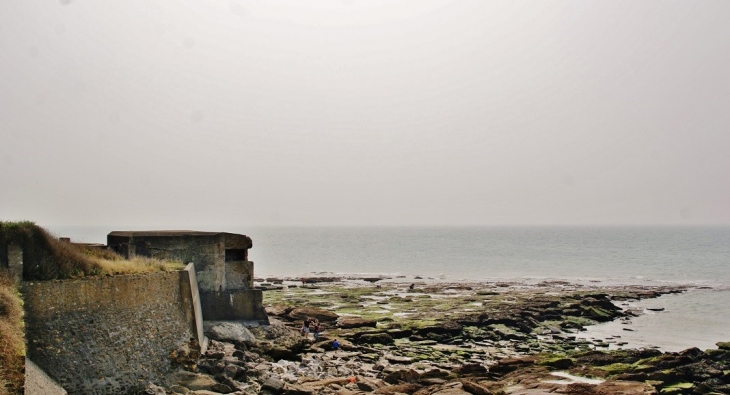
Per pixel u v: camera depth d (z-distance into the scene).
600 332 49.84
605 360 36.88
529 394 28.17
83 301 22.12
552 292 73.88
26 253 21.75
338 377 30.53
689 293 76.31
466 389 28.02
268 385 26.50
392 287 80.94
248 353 32.38
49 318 20.86
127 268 25.72
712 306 64.94
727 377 34.00
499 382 31.42
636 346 44.50
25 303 20.28
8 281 19.88
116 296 23.56
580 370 34.19
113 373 22.38
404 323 47.47
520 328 48.81
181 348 26.30
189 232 40.12
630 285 85.56
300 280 92.25
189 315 28.31
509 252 171.00
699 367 34.94
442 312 54.56
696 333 50.03
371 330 43.88
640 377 32.41
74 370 20.95
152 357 24.77
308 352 36.47
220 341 33.81
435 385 29.80
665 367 34.88
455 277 99.44
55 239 23.69
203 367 27.47
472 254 163.50
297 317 47.34
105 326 22.70
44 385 18.50
